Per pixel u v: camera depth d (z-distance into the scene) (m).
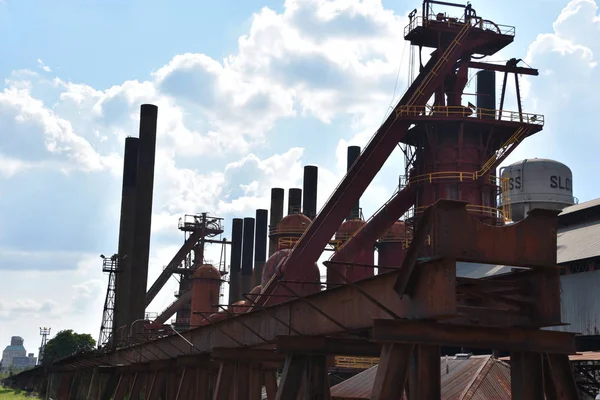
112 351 71.44
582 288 53.62
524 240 15.11
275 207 130.38
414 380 15.71
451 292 14.54
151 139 103.06
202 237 128.75
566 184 75.88
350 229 83.38
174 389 46.72
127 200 112.50
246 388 31.56
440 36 54.88
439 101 54.47
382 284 17.84
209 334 36.84
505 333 15.70
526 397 15.62
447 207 14.75
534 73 55.53
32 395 130.62
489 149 55.03
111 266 88.88
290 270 56.12
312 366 22.88
